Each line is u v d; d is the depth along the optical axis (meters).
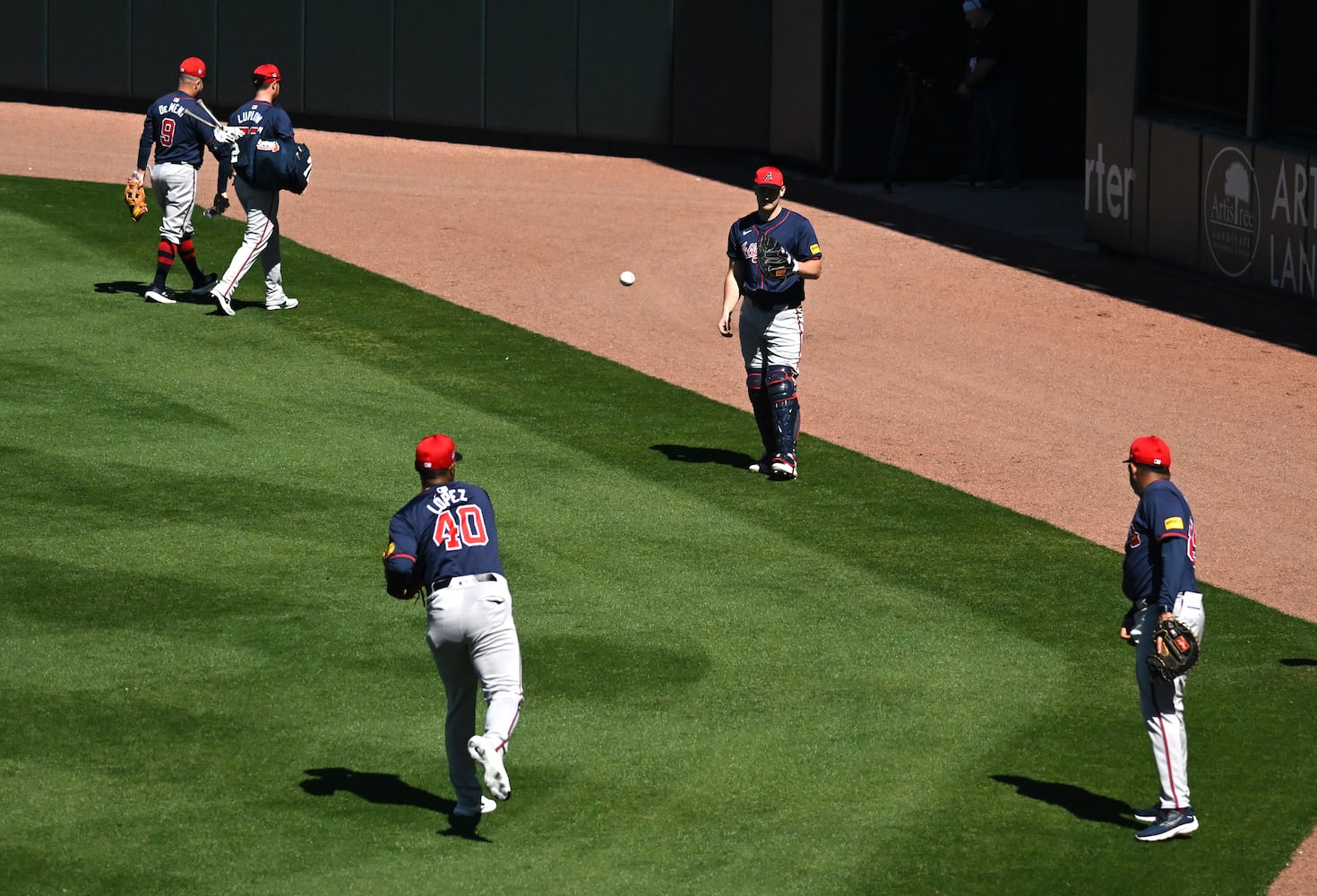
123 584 37.41
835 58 86.50
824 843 27.69
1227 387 55.47
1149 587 27.89
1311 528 43.31
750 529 42.56
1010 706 33.09
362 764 30.05
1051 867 27.00
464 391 53.50
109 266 66.50
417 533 27.53
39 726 30.80
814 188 86.38
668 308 64.62
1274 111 64.69
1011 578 39.75
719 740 31.39
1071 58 89.81
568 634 35.84
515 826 28.11
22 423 48.12
